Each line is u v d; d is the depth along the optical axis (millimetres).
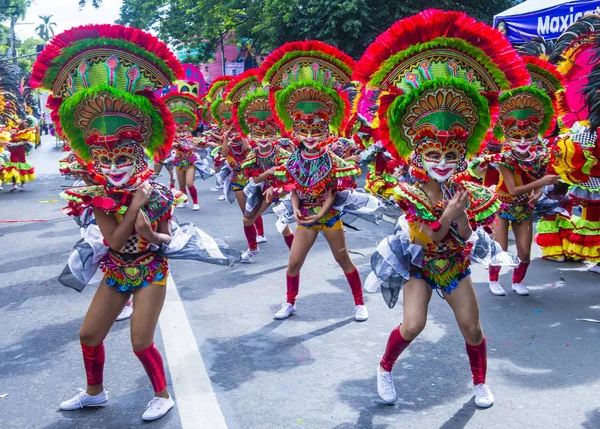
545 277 7066
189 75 21953
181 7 25266
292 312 5844
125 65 3812
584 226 7270
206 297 6430
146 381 4449
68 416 3965
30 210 12328
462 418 3846
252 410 3986
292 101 5727
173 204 3904
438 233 3592
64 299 6461
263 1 21766
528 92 5918
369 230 9750
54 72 3791
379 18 18875
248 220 7859
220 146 10320
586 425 3734
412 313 3852
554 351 4891
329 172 5402
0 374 4617
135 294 3844
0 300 6461
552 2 10930
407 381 4379
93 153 3703
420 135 3666
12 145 14648
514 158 6059
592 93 6262
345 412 3949
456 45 3701
